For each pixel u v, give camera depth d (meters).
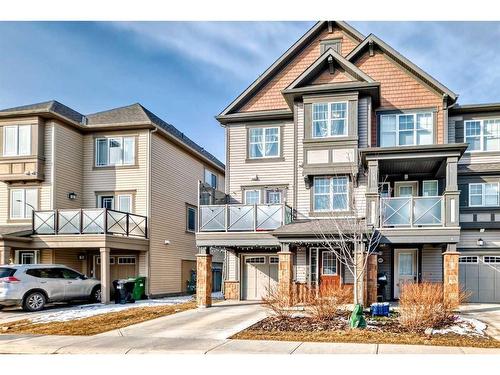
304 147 18.53
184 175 26.03
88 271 22.50
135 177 22.41
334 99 18.31
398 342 9.77
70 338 10.70
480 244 18.62
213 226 17.80
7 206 21.55
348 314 13.35
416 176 18.98
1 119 21.30
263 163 19.86
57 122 21.50
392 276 18.75
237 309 16.17
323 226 16.42
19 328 12.32
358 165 17.86
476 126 19.11
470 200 18.84
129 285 19.36
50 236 19.72
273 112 19.78
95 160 22.98
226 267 20.00
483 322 12.57
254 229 17.44
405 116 18.91
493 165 18.67
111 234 19.70
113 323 12.95
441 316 11.97
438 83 18.45
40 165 21.02
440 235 15.63
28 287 16.36
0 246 18.73
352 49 20.16
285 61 20.61
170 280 23.91
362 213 18.05
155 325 12.51
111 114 24.16
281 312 13.15
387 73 19.34
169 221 24.06
